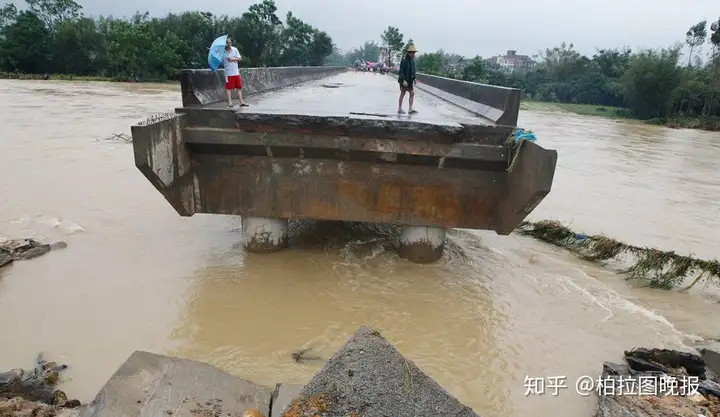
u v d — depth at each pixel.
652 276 9.54
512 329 7.39
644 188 17.48
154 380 4.63
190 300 7.65
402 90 9.44
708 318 8.12
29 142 18.59
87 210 11.41
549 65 81.12
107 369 5.93
